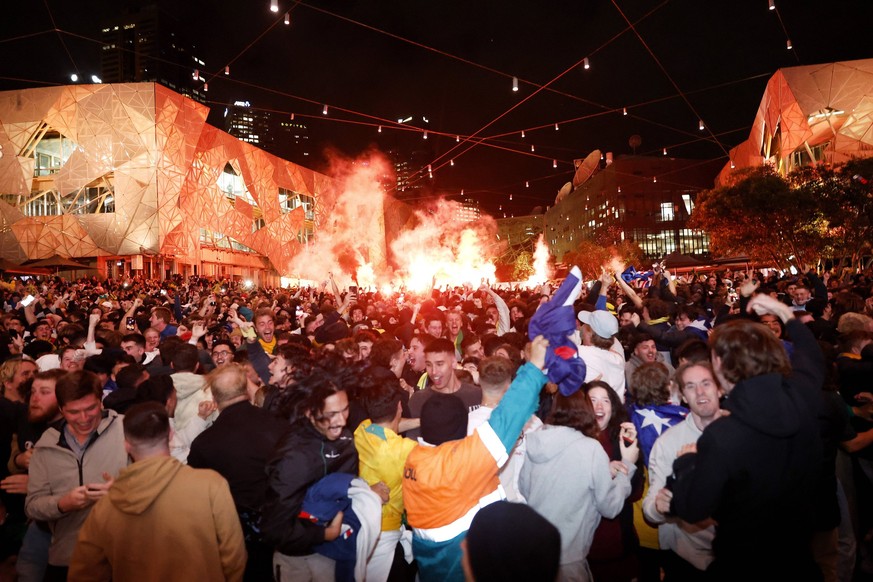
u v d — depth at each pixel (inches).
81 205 1615.4
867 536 179.5
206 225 1867.6
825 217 1139.9
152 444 110.3
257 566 137.0
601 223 4097.0
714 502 93.0
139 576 106.0
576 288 111.9
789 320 114.7
